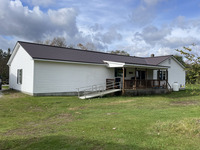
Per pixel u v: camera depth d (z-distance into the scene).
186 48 5.45
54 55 14.74
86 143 4.44
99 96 14.38
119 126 5.91
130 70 19.59
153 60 23.17
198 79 5.44
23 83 15.52
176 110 9.05
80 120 7.02
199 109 9.38
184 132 5.13
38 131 5.62
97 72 16.84
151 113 8.16
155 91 18.67
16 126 6.30
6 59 36.47
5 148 4.30
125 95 16.03
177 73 24.45
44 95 13.62
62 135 5.06
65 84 14.74
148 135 5.01
